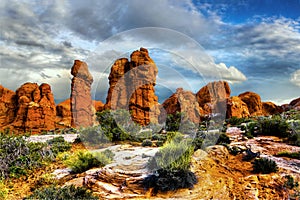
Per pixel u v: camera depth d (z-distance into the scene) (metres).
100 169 9.38
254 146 12.39
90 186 8.26
